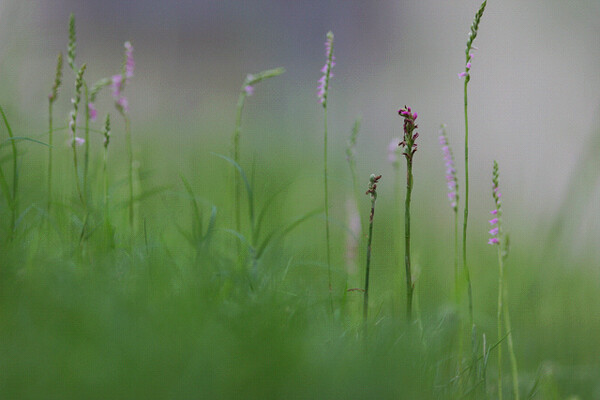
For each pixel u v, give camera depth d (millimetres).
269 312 3561
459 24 23297
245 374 2973
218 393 2898
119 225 4969
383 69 22859
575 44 19062
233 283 3877
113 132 10562
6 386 2752
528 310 6301
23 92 6922
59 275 3504
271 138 12531
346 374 3182
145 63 21016
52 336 3021
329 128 14852
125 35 22203
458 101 19031
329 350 3418
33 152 6391
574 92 17312
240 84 20641
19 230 4305
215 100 16797
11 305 3238
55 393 2752
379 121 16547
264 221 7234
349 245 5418
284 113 15680
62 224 4500
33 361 2873
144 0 22859
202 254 4180
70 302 3223
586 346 5512
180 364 2990
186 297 3504
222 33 23312
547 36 19734
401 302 4793
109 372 2865
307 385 3055
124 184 6035
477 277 7277
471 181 12141
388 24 24625
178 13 23016
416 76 21688
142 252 4207
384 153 13609
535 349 5418
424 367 3648
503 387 4512
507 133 15836
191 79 20328
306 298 4051
